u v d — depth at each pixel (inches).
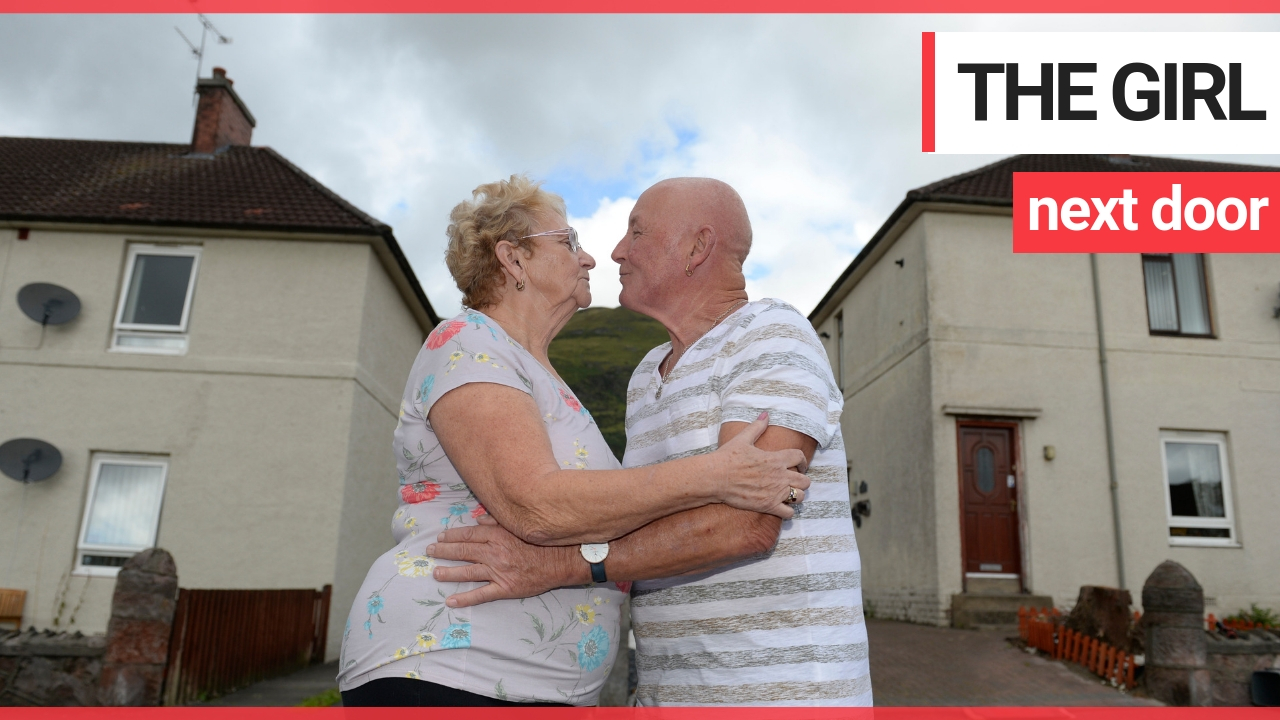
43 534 413.1
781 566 66.4
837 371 693.9
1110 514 454.3
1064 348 474.3
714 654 67.2
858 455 598.5
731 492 57.7
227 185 513.7
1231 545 457.4
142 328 448.1
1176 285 495.2
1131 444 465.1
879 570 537.3
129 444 426.9
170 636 251.9
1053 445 460.8
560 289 74.4
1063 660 329.1
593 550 60.2
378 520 497.0
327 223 455.5
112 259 453.7
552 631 63.6
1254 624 426.6
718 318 78.3
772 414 63.1
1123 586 444.8
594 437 70.1
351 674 62.1
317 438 432.1
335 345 446.3
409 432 66.3
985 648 358.9
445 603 60.9
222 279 452.1
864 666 69.2
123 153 571.5
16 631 263.3
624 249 83.3
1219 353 480.7
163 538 414.3
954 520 446.3
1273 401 477.7
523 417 61.0
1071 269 486.3
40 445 414.9
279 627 342.0
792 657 65.0
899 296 522.9
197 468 424.8
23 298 432.5
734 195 82.0
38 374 433.7
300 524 420.2
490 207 73.5
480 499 60.7
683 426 70.9
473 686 59.6
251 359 440.5
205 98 585.6
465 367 62.4
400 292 532.4
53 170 530.6
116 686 242.4
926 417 466.3
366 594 63.0
